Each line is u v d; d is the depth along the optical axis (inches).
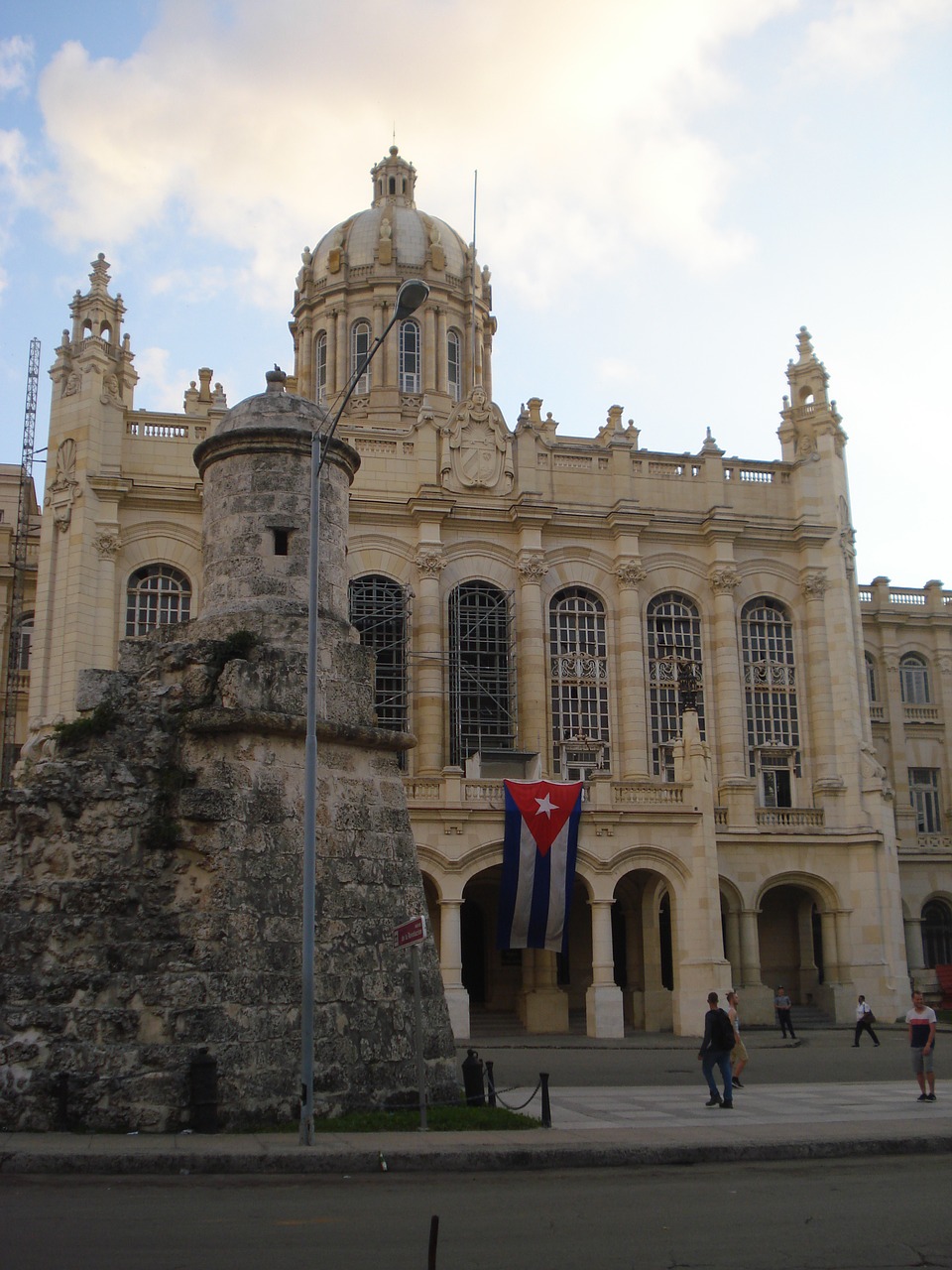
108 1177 679.1
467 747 2228.1
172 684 913.5
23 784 941.2
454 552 2299.5
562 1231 564.1
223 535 994.1
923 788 2982.3
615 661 2320.4
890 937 2196.1
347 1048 861.2
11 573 2504.9
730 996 1227.9
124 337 2298.2
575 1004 2132.1
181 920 831.7
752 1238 555.2
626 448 2401.6
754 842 2199.8
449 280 2849.4
